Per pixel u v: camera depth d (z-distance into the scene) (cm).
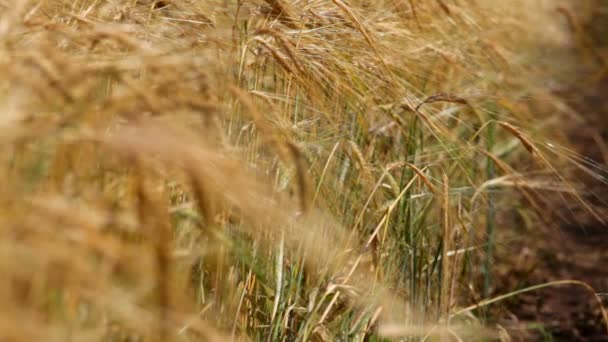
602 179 515
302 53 456
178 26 418
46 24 307
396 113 529
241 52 411
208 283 379
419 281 484
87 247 221
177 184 339
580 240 834
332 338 439
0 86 259
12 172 248
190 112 290
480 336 534
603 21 1605
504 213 810
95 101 262
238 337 399
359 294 449
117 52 335
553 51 1288
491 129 652
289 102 437
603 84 1347
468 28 722
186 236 365
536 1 1177
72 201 256
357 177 486
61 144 254
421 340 449
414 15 622
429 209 515
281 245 395
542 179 787
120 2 397
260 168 411
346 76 482
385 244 475
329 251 430
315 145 459
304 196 295
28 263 212
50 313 245
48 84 256
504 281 718
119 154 238
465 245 510
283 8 459
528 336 652
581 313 698
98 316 281
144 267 237
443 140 588
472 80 722
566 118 1205
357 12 514
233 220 379
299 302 450
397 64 562
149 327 242
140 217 247
